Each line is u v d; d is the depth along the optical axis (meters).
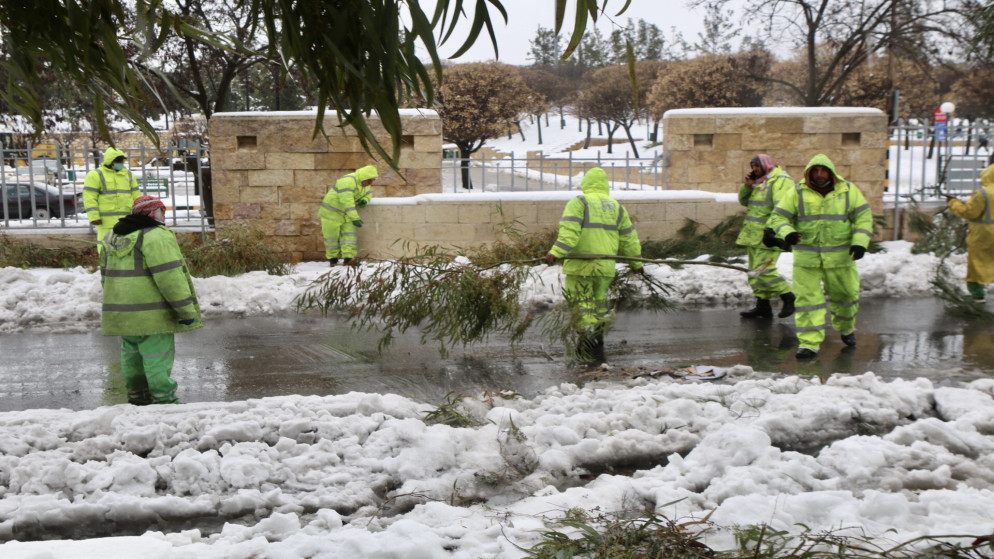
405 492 4.67
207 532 4.35
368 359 8.15
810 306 8.02
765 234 8.05
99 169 12.02
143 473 4.70
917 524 4.00
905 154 29.84
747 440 4.97
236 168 13.91
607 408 6.05
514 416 5.79
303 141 13.91
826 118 14.56
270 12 2.65
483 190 15.12
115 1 2.70
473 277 7.16
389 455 5.08
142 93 2.81
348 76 2.63
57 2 2.74
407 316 7.27
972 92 23.92
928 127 15.85
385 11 2.49
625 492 4.46
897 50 21.97
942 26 20.42
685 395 6.30
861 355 8.19
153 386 6.06
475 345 8.70
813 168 7.93
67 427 5.32
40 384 7.37
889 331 9.27
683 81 37.19
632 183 26.27
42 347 8.78
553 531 3.87
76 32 2.78
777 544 3.68
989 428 5.59
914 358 8.04
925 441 5.32
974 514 4.11
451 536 3.94
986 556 3.36
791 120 14.57
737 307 10.88
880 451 4.96
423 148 14.12
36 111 2.91
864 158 14.70
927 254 12.53
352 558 3.62
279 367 7.86
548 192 13.64
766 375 7.37
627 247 8.17
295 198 14.06
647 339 8.98
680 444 5.44
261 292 10.91
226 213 14.02
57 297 10.50
